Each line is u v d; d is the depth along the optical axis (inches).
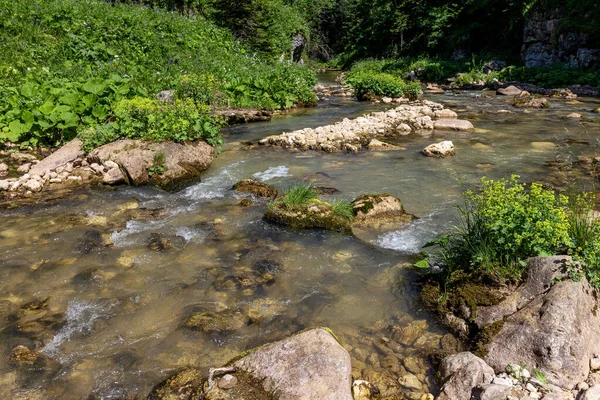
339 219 231.9
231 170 342.3
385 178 316.5
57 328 151.6
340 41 2391.7
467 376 117.3
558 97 791.1
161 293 173.2
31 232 227.3
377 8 1957.4
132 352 139.9
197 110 385.1
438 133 475.5
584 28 1032.2
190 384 125.3
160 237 222.7
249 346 142.9
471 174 323.0
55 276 185.2
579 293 134.3
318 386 116.7
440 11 1565.0
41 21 675.4
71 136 388.8
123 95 419.8
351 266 194.1
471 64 1272.1
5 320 155.6
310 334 133.6
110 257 201.8
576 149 391.9
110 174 302.8
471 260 165.6
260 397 116.8
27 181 294.7
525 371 121.4
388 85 798.5
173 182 306.2
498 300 146.7
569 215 167.3
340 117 584.1
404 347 141.1
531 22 1187.3
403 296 170.4
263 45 1157.7
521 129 490.0
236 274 186.7
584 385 116.3
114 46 700.0
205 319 155.4
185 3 1142.3
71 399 121.3
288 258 201.2
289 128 507.2
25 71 539.5
